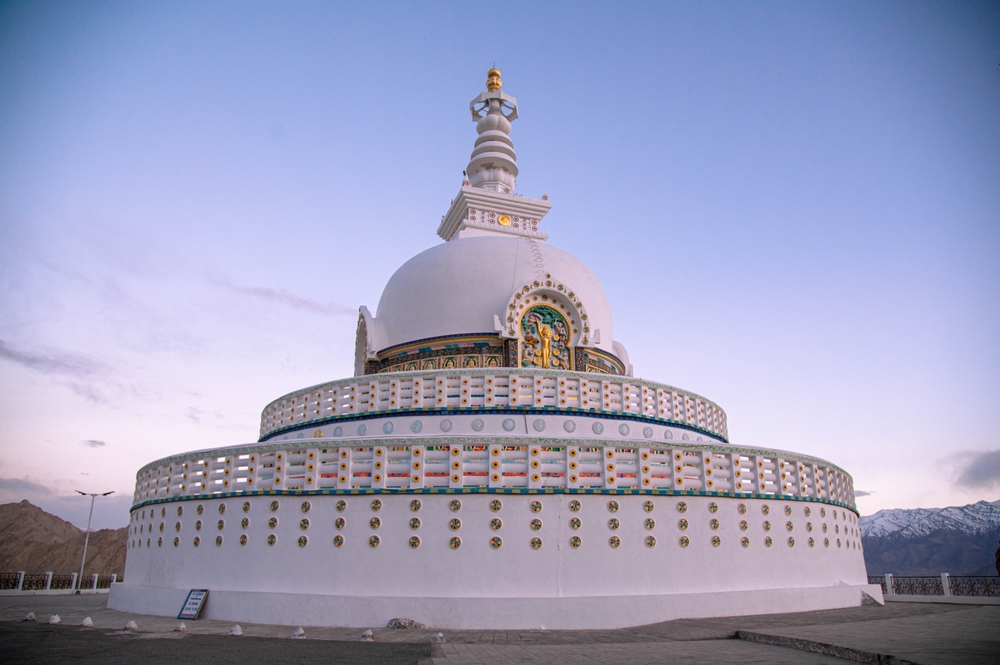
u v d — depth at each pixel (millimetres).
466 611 16812
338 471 18578
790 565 19891
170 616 19078
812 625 16250
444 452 18469
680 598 17781
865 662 11242
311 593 17703
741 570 18984
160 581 20484
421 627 16609
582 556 17797
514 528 17781
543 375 23812
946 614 19312
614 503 18344
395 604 17000
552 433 23062
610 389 24516
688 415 26422
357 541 17938
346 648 13344
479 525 17781
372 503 18141
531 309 26766
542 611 16844
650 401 25172
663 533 18469
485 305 26953
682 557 18438
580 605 16984
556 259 28906
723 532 19078
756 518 19672
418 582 17438
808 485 21125
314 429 25281
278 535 18516
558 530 17891
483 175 37875
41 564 70562
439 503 17969
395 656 12305
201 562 19484
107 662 11492
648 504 18562
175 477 21156
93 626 17062
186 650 12977
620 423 24234
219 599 18484
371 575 17625
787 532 20109
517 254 28281
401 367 27297
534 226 35875
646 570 18016
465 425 23016
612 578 17734
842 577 21422
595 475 18609
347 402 24688
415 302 27922
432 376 23766
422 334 27375
